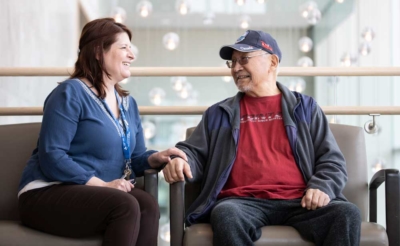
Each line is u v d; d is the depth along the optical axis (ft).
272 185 6.88
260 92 7.70
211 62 38.63
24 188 6.35
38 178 6.38
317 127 7.34
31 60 15.40
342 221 5.91
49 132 6.35
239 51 7.73
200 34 38.73
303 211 6.48
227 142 7.35
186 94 21.71
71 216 5.92
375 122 8.69
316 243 6.00
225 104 7.65
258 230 6.10
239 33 38.78
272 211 6.62
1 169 7.29
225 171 7.04
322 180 6.62
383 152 10.28
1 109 8.46
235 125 7.35
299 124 7.32
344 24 32.94
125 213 5.70
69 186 6.18
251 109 7.57
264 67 7.67
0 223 6.44
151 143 21.49
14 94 12.19
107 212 5.76
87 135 6.52
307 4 23.88
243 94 7.83
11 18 12.90
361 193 7.32
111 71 6.87
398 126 10.76
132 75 8.69
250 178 7.01
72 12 24.14
